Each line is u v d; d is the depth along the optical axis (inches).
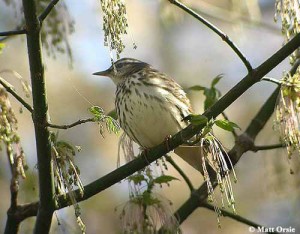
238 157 428.5
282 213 586.6
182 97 455.5
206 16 603.5
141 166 374.6
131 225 386.3
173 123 446.3
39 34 335.6
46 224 366.9
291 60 362.9
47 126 341.1
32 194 464.1
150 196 387.2
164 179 388.8
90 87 615.8
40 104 339.9
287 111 353.4
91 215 591.8
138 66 492.4
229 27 680.4
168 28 647.8
